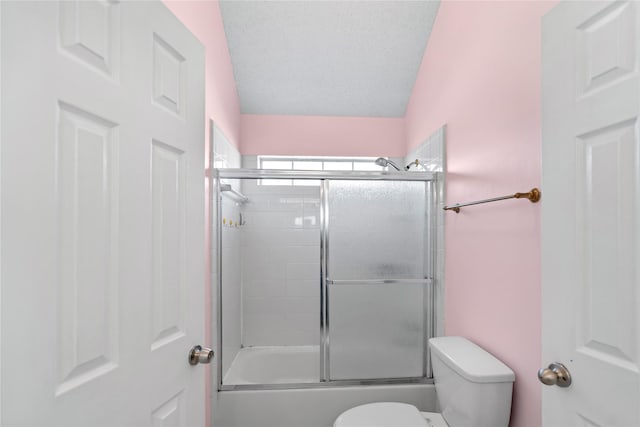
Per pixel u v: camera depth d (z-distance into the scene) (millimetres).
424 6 2223
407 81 2752
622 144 695
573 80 812
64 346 626
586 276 775
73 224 645
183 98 973
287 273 2672
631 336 673
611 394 708
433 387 2043
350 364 2096
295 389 2014
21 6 557
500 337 1440
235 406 1984
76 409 645
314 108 2998
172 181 927
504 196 1313
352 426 1451
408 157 2910
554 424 863
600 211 742
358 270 2111
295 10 2234
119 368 740
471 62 1725
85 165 670
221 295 2088
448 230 1997
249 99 2893
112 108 726
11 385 544
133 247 780
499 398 1311
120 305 745
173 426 918
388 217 2129
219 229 2049
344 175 2104
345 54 2523
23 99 559
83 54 663
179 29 950
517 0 1332
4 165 534
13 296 545
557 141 858
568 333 820
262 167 3119
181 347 950
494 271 1487
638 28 667
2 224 532
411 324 2117
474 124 1688
